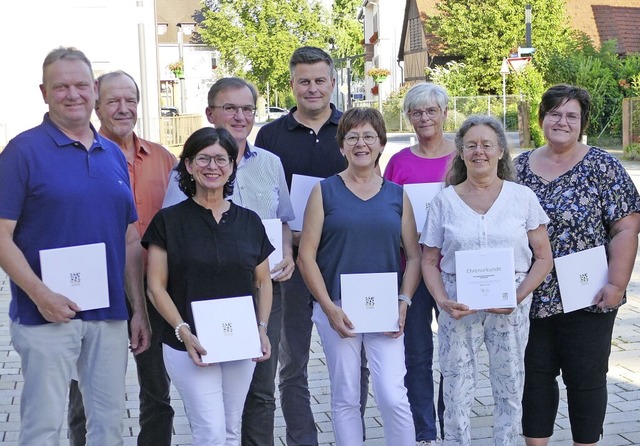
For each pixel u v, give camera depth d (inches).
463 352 179.5
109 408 163.0
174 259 163.0
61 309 152.4
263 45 2679.6
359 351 181.0
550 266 178.9
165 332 165.6
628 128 973.8
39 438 156.7
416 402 211.0
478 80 1608.0
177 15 3754.9
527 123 1129.4
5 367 278.2
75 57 156.2
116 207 161.5
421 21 1836.9
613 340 296.2
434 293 179.3
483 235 174.6
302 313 205.0
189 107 2252.7
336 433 181.0
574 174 183.2
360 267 177.9
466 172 184.1
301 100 207.6
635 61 1191.6
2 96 1120.2
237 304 163.0
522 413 192.7
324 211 180.1
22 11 1112.8
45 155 154.6
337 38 3036.4
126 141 185.6
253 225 169.2
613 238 184.7
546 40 1556.3
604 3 1742.1
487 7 1582.2
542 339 188.7
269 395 187.2
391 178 222.7
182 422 232.4
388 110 1766.7
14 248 151.5
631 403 236.7
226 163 163.2
